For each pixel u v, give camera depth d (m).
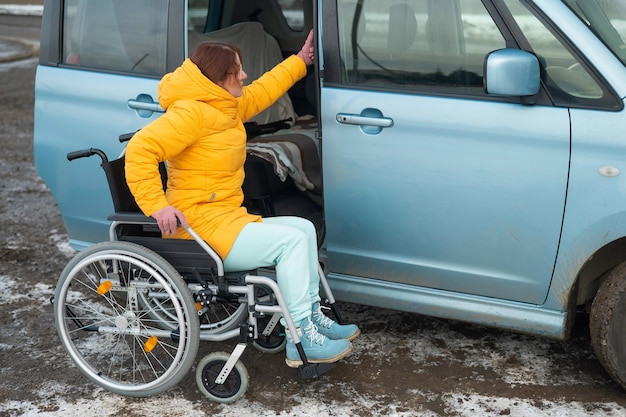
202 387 3.20
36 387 3.39
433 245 3.33
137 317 3.24
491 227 3.18
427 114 3.19
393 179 3.31
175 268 3.17
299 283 3.09
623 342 3.06
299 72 3.53
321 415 3.09
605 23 3.05
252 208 3.67
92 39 3.84
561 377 3.31
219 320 3.90
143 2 3.72
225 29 4.34
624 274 3.01
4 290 4.43
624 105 2.89
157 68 3.70
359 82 3.35
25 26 20.53
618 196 2.91
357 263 3.53
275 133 4.12
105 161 3.20
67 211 4.04
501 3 3.08
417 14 3.22
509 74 2.87
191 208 3.13
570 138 2.96
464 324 3.80
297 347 3.07
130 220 3.08
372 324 3.83
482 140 3.11
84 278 4.56
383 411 3.11
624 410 3.06
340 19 3.35
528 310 3.25
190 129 3.00
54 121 3.92
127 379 3.44
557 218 3.05
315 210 3.76
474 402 3.14
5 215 5.74
